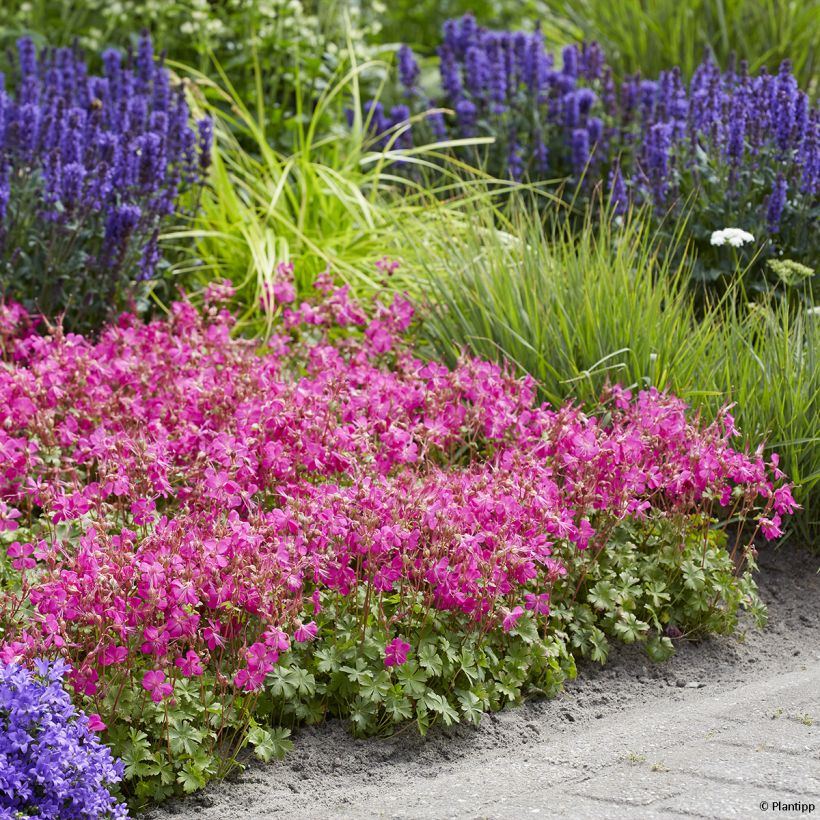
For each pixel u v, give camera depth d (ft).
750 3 28.94
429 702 11.02
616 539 13.55
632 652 12.99
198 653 10.54
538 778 10.16
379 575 11.23
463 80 26.21
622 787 9.64
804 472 15.35
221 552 10.49
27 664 10.05
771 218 18.99
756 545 15.31
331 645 11.48
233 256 20.79
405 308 16.92
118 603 10.18
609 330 16.21
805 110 19.54
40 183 18.03
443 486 11.95
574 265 17.21
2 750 8.82
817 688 11.49
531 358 16.42
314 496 11.77
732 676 12.80
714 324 17.42
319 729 11.28
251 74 26.07
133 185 18.69
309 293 20.21
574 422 13.44
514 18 35.14
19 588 11.82
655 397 13.76
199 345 16.02
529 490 11.94
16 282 17.75
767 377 15.74
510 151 23.99
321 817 9.85
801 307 17.47
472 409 14.43
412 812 9.64
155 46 26.86
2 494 13.35
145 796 10.17
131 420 14.19
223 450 12.25
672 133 21.18
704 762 9.96
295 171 22.56
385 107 27.58
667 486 13.38
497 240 18.31
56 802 8.80
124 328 17.26
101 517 11.71
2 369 14.52
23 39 21.30
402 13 34.71
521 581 11.71
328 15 27.37
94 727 9.35
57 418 15.19
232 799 10.27
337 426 13.67
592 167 22.76
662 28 29.14
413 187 24.30
